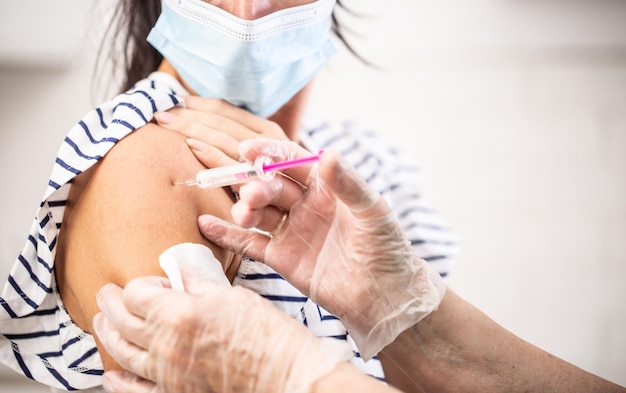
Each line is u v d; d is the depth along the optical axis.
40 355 1.09
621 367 2.73
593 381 1.15
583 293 2.79
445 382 1.13
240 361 0.84
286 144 0.99
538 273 2.80
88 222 1.00
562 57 2.84
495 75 2.83
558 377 1.14
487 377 1.13
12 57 2.55
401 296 1.00
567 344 2.77
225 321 0.84
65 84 2.57
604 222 2.81
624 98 2.84
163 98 1.13
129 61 1.51
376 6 2.78
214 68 1.16
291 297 1.12
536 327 2.78
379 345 1.02
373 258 0.97
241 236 1.02
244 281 1.10
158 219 0.98
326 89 2.81
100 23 2.21
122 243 0.97
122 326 0.87
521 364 1.14
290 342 0.84
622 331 2.75
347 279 1.00
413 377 1.15
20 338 1.09
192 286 0.89
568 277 2.79
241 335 0.84
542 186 2.82
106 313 0.91
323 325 1.15
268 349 0.83
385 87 2.83
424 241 1.58
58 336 1.09
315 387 0.82
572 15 2.84
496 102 2.83
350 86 2.82
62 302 1.07
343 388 0.81
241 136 1.15
